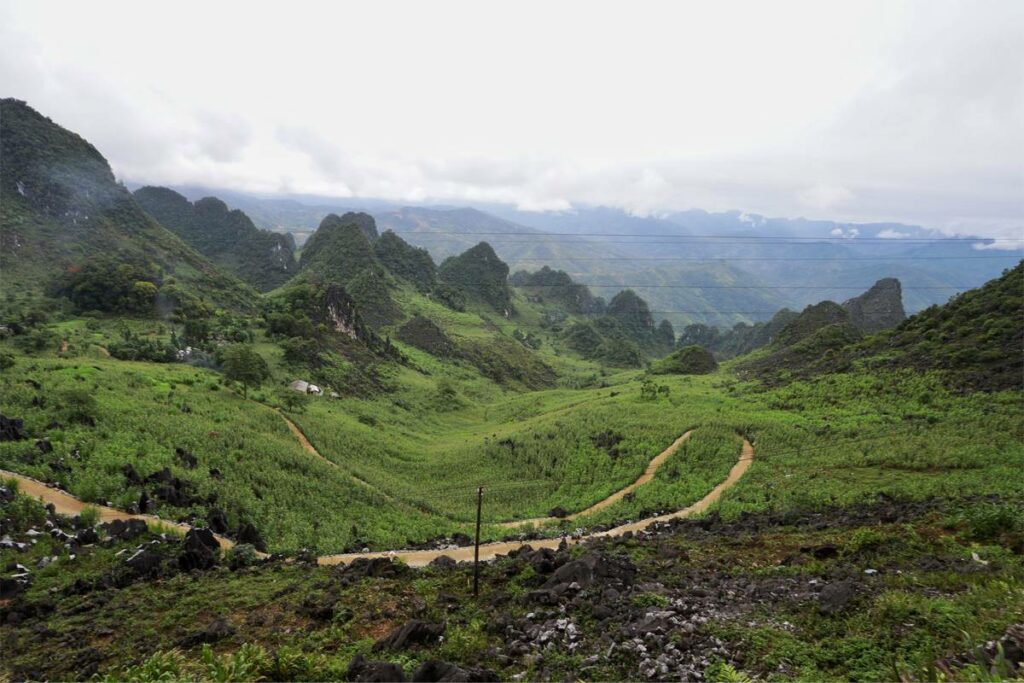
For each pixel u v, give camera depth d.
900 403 56.66
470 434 86.56
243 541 30.81
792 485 39.56
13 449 34.12
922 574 14.71
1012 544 17.03
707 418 64.25
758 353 145.25
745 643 11.19
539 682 10.54
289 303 130.25
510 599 15.28
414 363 141.75
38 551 22.00
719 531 25.27
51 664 12.91
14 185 140.62
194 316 114.56
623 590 15.08
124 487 33.16
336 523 38.81
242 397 69.00
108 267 115.62
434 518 44.19
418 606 15.05
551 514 45.56
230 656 12.30
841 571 15.98
